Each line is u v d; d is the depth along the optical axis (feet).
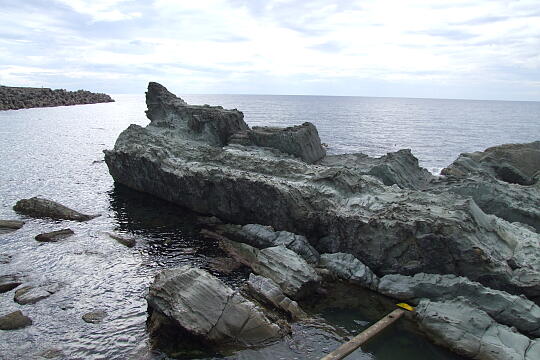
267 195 99.71
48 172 170.91
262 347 61.00
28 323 65.46
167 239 101.30
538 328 63.26
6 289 76.02
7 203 126.00
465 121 432.25
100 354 58.90
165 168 124.47
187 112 147.84
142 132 147.23
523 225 92.94
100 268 85.71
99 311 69.77
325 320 68.69
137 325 66.44
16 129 301.02
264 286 72.28
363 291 78.38
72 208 123.75
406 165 125.29
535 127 381.81
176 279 65.72
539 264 73.61
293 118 407.64
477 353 59.26
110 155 147.95
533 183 134.82
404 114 525.75
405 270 78.84
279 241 93.61
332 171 98.07
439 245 74.38
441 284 72.59
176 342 61.57
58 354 58.65
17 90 539.70
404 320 69.05
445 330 62.95
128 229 107.45
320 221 91.45
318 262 87.25
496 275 71.41
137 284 79.66
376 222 81.76
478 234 75.51
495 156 146.92
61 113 459.73
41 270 83.92
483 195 103.60
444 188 111.65
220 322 61.77
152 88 166.91
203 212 118.73
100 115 461.37
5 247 93.97
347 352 59.47
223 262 88.99
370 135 284.20
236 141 132.46
